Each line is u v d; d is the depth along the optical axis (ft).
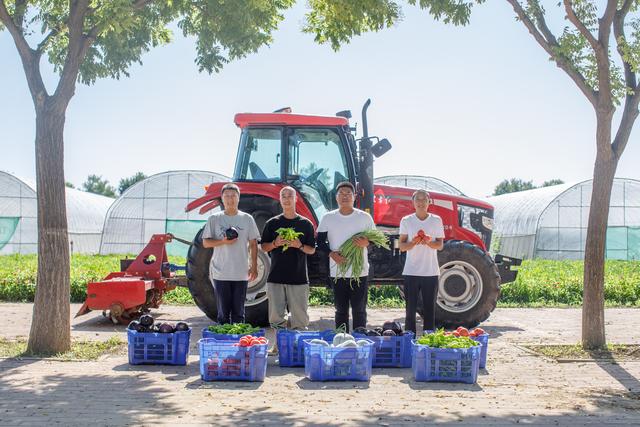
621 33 28.66
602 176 28.09
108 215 100.42
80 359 25.13
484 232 37.70
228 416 17.88
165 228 100.17
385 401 19.66
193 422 17.29
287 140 34.37
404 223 27.22
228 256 26.22
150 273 36.91
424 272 26.96
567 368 24.49
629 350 27.53
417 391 20.92
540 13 28.99
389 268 34.88
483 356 24.49
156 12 31.30
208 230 26.27
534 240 103.24
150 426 16.96
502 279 37.55
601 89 27.71
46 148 25.96
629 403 19.69
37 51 26.50
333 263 26.50
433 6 27.99
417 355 22.30
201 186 100.83
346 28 30.04
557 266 77.10
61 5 29.78
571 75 28.27
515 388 21.40
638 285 50.83
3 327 33.50
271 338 30.42
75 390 20.58
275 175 34.50
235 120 34.58
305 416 17.98
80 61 26.37
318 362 22.18
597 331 28.27
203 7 30.96
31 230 104.27
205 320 37.60
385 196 35.60
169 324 24.93
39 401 19.30
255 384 21.70
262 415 18.02
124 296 34.35
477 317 33.88
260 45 32.35
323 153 34.50
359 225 26.21
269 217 34.37
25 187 104.27
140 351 24.49
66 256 26.45
